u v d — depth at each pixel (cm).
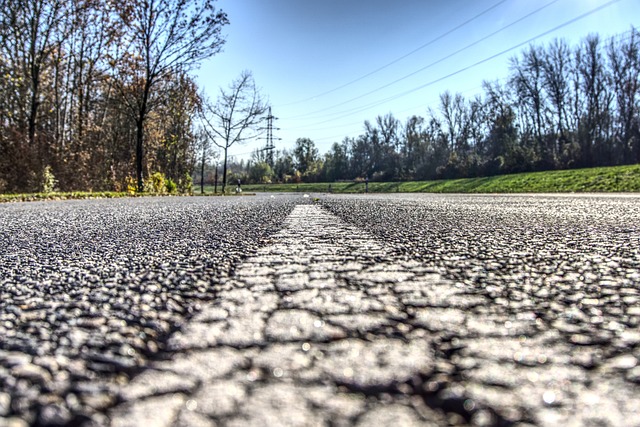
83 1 1741
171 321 107
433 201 1148
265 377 72
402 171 5831
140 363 80
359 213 626
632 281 156
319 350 85
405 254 227
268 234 338
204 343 89
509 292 138
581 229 362
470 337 94
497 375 73
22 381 71
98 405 63
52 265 195
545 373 75
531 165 3747
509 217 514
